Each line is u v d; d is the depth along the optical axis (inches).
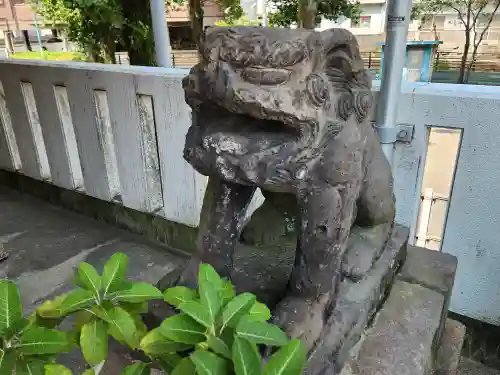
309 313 37.8
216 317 26.9
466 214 55.4
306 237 36.5
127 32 161.5
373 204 45.3
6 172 109.7
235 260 48.6
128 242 84.7
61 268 76.1
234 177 32.7
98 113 80.1
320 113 31.3
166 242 83.8
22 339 26.4
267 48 28.0
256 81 28.4
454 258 56.9
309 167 33.6
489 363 60.3
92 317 29.0
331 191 34.9
